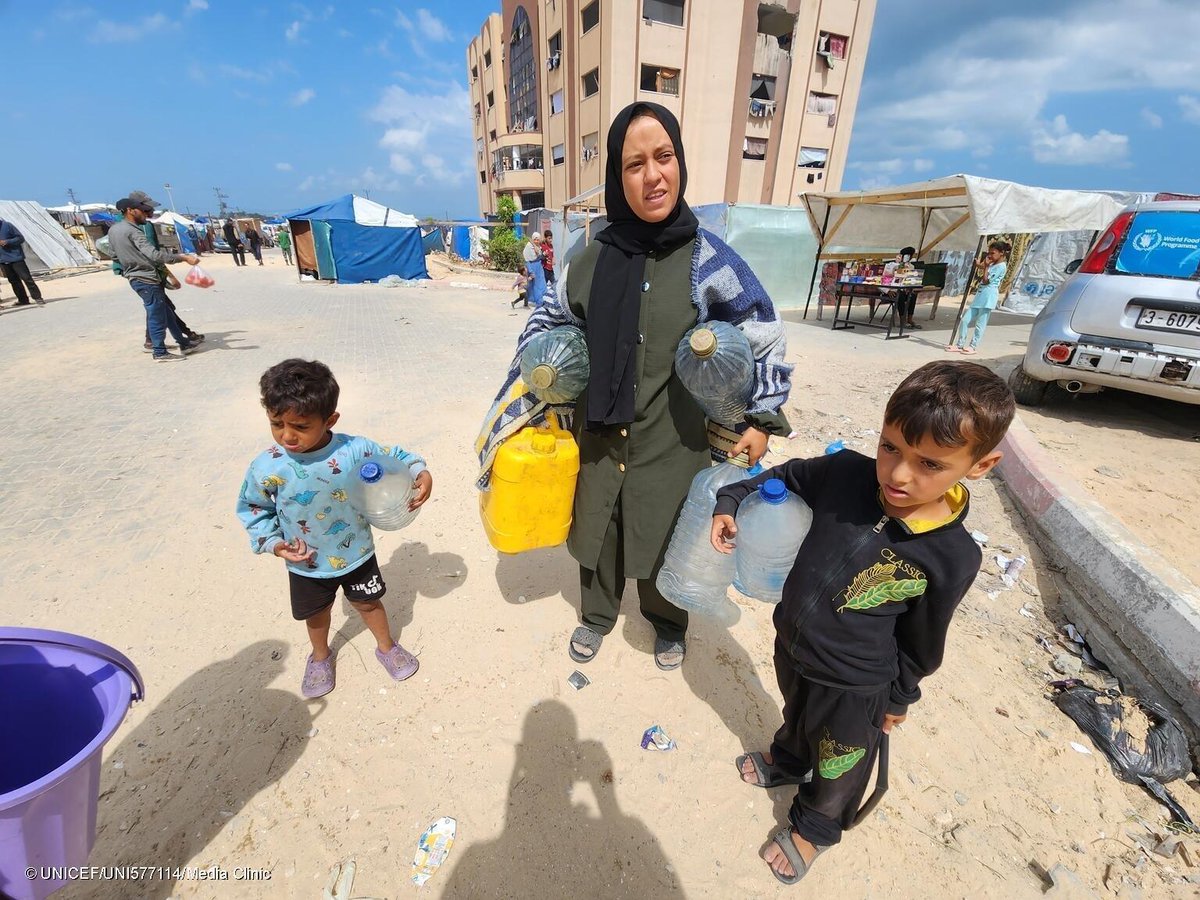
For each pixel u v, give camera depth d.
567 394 1.99
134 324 9.82
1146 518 3.46
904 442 1.21
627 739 2.16
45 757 1.32
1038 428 5.10
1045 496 3.36
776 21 25.73
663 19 24.25
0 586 2.88
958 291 16.50
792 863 1.72
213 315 11.05
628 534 2.12
